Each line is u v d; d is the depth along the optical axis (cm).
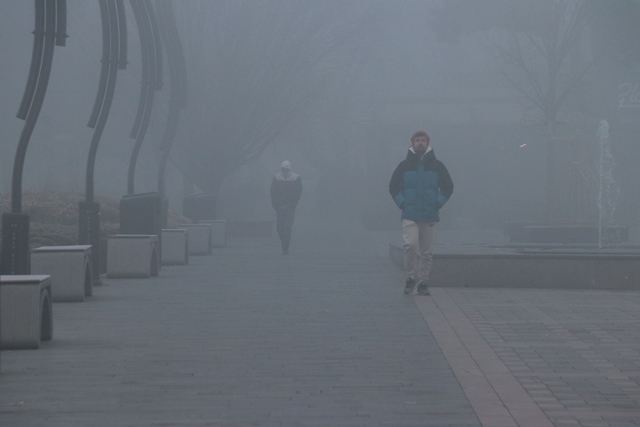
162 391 2042
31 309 2530
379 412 1855
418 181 3766
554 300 3638
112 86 4522
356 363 2347
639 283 4025
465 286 4109
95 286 4247
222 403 1933
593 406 1898
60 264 3606
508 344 2612
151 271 4816
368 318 3133
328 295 3834
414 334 2794
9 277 2588
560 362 2353
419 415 1831
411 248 3772
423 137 3759
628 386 2083
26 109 3609
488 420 1786
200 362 2364
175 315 3231
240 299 3709
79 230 4312
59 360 2388
